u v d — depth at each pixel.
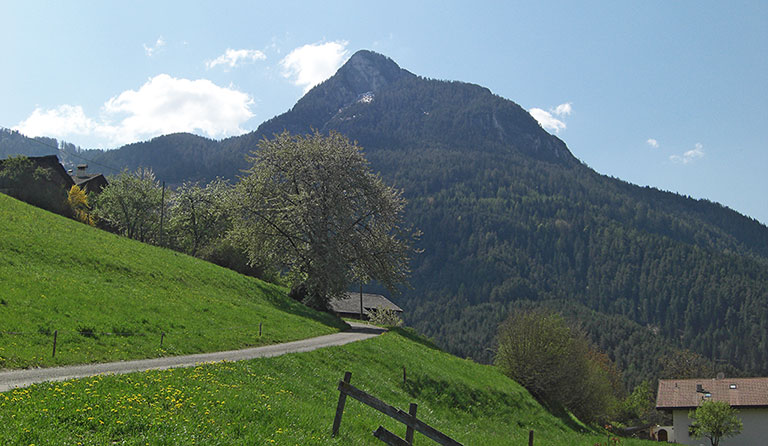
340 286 57.34
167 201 92.75
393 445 14.11
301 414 17.22
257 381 21.58
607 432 54.78
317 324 48.19
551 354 50.56
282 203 59.91
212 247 76.06
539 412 43.31
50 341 23.83
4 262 32.22
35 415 12.78
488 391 40.81
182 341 29.47
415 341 51.12
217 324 35.59
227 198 64.31
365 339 40.94
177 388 17.39
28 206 50.12
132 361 24.27
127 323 29.25
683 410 68.94
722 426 60.19
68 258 37.84
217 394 17.39
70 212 71.12
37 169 69.81
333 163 60.47
